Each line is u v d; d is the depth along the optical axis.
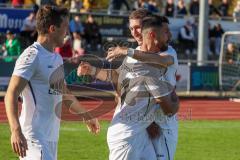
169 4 43.47
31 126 10.08
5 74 34.25
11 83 9.84
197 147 20.02
